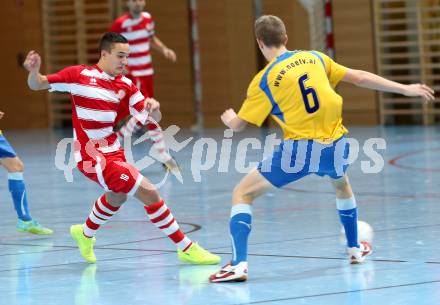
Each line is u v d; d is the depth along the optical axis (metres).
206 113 32.19
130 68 20.36
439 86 28.81
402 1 28.89
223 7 31.55
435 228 10.95
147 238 11.12
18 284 8.67
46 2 33.16
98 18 32.16
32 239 11.42
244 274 8.42
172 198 14.81
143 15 20.41
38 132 32.28
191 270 9.12
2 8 34.19
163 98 32.47
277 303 7.49
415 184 15.30
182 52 32.09
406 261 9.06
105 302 7.77
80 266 9.52
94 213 9.58
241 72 31.69
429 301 7.34
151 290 8.21
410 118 29.66
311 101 8.60
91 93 9.61
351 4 29.25
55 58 33.38
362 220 11.83
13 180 11.50
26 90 34.47
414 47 28.92
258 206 13.50
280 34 8.84
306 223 11.74
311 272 8.73
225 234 11.17
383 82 8.92
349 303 7.39
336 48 29.62
